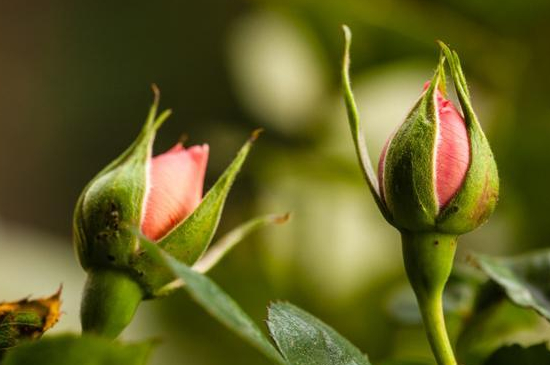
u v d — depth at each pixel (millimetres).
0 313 516
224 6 1358
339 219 875
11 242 1185
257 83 1007
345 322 802
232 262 792
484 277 593
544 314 549
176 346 782
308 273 838
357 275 850
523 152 824
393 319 605
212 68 1341
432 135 512
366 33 878
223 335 781
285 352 511
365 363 517
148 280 517
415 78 924
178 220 516
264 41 1011
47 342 491
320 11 888
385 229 872
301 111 962
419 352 664
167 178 517
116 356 492
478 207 514
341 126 954
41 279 880
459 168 513
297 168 896
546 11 816
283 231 850
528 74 848
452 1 831
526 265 565
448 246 517
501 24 835
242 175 933
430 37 857
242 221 889
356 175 891
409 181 513
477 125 513
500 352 549
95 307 516
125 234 515
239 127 1139
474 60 855
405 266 519
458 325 584
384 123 948
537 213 811
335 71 938
